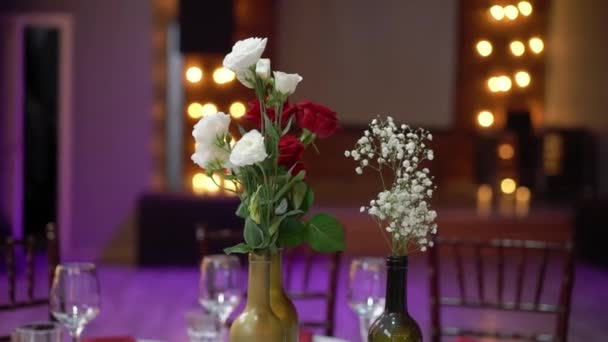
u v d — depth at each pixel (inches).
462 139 521.7
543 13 518.6
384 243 386.0
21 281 300.8
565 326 121.3
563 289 121.6
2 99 358.6
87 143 360.5
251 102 76.9
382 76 511.8
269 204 74.1
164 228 336.8
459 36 514.3
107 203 360.8
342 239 78.0
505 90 513.0
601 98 489.4
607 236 363.6
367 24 509.4
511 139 504.7
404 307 75.8
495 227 405.4
